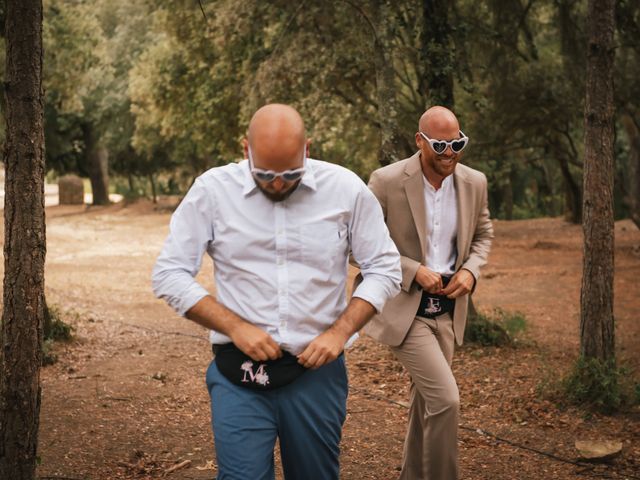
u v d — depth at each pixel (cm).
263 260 287
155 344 898
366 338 916
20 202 366
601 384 633
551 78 1570
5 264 367
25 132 368
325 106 1265
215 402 295
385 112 847
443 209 414
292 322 288
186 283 282
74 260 1891
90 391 673
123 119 3584
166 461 509
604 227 654
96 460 507
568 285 1461
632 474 499
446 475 393
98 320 1031
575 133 2362
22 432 367
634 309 1191
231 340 290
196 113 2223
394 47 917
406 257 409
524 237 2386
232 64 1741
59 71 2194
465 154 1723
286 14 1027
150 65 2386
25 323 366
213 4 1145
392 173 412
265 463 290
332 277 293
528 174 4281
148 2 1956
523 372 767
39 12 371
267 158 262
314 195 288
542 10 1552
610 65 650
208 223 289
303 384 293
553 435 577
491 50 1243
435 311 406
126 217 3544
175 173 4616
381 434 573
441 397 389
